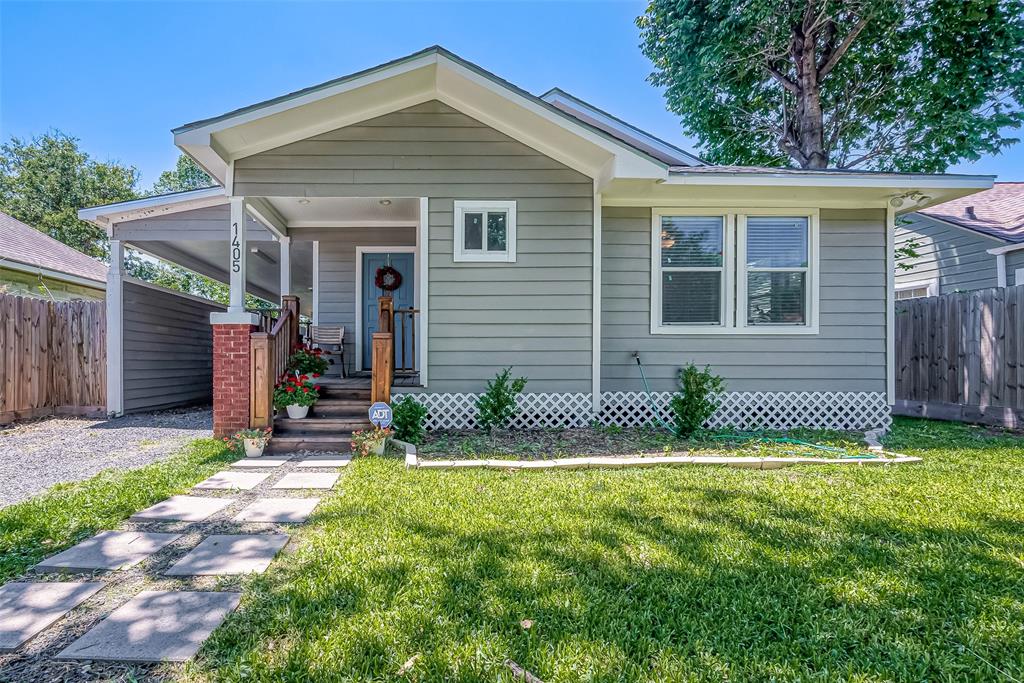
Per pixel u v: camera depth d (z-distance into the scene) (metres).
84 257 14.55
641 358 7.06
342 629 2.03
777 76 14.15
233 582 2.47
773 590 2.37
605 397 7.00
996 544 2.90
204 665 1.84
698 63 13.62
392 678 1.75
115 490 4.01
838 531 3.09
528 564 2.61
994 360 7.42
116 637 2.01
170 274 31.64
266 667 1.81
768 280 7.15
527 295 6.68
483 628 2.03
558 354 6.71
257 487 4.15
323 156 6.53
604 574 2.51
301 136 6.49
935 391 8.35
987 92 12.41
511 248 6.66
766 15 12.18
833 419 7.07
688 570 2.56
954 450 5.47
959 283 10.24
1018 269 9.01
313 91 5.89
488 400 6.28
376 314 9.15
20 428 7.57
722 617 2.15
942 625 2.10
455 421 6.64
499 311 6.67
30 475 4.73
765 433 6.55
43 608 2.23
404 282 9.13
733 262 7.10
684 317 7.13
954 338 8.05
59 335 8.84
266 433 5.61
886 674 1.81
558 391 6.71
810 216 7.11
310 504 3.70
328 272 9.09
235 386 6.05
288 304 7.30
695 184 6.47
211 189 8.43
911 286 11.48
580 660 1.85
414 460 4.93
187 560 2.72
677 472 4.61
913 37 12.62
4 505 3.79
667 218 7.12
